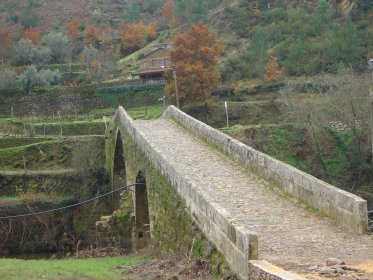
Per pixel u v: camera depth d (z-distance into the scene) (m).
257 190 19.56
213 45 67.69
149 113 64.06
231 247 13.38
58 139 57.41
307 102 54.31
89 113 74.81
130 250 29.20
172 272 15.80
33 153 56.00
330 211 16.20
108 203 46.97
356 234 14.80
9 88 83.31
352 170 48.75
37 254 43.81
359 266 12.20
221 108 65.44
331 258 12.56
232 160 23.61
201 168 22.52
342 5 88.38
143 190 28.45
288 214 16.92
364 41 77.75
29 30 115.56
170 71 65.88
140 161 26.81
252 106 65.44
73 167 51.62
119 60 100.50
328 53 75.50
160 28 116.50
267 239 14.60
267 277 11.10
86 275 17.19
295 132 53.75
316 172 49.50
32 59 100.62
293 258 12.96
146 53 96.69
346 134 51.34
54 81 87.94
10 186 50.44
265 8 95.94
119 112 37.91
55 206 46.69
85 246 45.16
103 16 132.62
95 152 52.00
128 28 112.06
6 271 17.00
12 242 44.97
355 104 50.22
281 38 84.75
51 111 74.75
